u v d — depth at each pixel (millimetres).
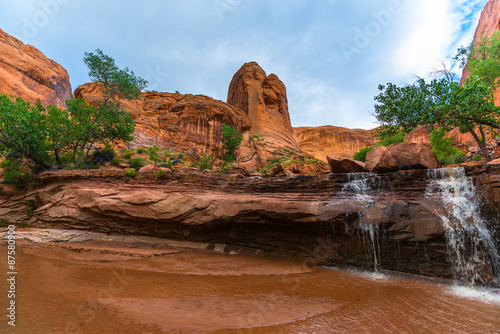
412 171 10797
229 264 9953
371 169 11859
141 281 7195
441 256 8719
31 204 16422
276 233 12234
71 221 14133
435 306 6012
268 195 12789
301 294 6742
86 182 15492
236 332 4344
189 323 4613
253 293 6664
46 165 18734
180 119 37062
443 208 9016
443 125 15297
